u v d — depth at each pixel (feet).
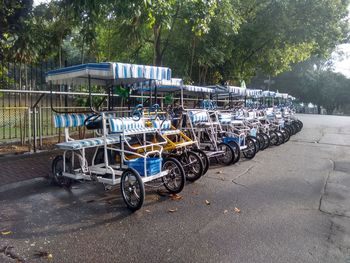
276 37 55.06
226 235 13.64
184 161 21.16
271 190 20.01
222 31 45.09
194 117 24.59
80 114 21.20
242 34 53.62
